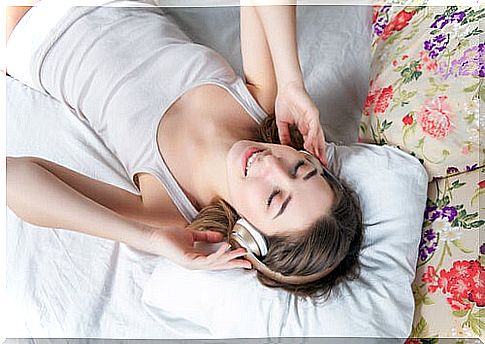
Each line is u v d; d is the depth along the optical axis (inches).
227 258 39.9
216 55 46.9
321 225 40.0
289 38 43.4
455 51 42.8
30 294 39.8
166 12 50.5
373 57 47.4
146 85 45.0
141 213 42.5
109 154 44.6
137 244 40.4
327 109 46.7
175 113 44.3
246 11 44.4
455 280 39.9
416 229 41.4
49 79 46.1
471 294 39.3
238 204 41.3
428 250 41.6
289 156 41.1
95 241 41.4
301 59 47.7
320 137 42.8
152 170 42.6
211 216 41.8
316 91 46.9
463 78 41.8
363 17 49.4
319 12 49.4
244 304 39.8
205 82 44.9
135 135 43.8
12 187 40.1
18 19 47.7
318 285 40.3
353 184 42.2
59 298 39.9
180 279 40.2
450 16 44.4
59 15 46.6
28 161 41.3
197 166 42.7
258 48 44.9
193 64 45.7
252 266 40.7
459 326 39.0
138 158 43.3
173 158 43.1
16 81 47.0
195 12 50.6
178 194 42.7
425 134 41.9
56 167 41.9
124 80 45.0
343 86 47.4
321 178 40.8
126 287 40.6
